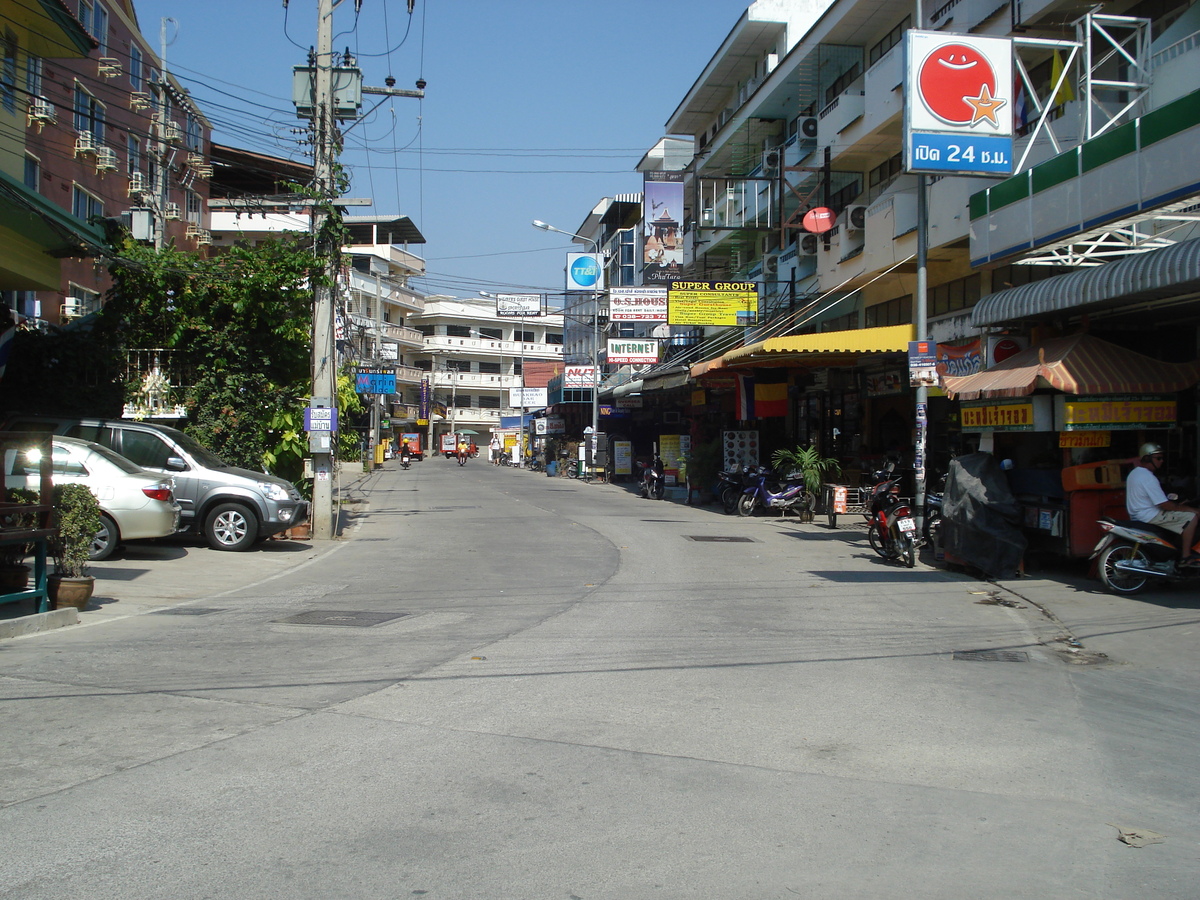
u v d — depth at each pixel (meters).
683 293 27.67
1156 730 5.68
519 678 6.74
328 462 17.27
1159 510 10.26
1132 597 10.25
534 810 4.31
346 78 17.44
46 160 23.16
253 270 17.58
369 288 66.19
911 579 11.95
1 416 16.42
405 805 4.35
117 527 12.87
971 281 18.86
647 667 7.12
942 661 7.45
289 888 3.54
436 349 78.44
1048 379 10.92
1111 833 4.18
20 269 15.09
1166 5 14.21
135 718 5.67
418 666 7.09
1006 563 11.62
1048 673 7.09
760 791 4.59
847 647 7.91
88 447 13.24
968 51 13.38
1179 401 12.41
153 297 17.27
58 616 8.57
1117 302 11.05
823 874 3.72
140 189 27.47
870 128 21.67
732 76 34.66
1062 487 11.48
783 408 23.28
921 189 14.59
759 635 8.38
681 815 4.28
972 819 4.30
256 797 4.43
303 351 18.55
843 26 23.78
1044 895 3.59
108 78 26.48
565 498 29.48
